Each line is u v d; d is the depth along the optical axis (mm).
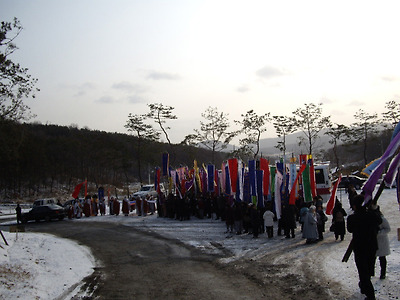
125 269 13391
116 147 62531
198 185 28812
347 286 9164
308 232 15336
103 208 35438
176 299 9477
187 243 17734
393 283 8898
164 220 27656
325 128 48969
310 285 9672
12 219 37531
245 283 10531
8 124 20891
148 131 52844
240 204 19547
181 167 30703
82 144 70938
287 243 15875
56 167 73688
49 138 79500
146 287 10812
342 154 74188
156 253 15953
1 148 28828
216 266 12945
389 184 8047
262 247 15469
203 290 10117
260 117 49375
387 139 61812
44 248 18016
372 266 8125
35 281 11656
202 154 61875
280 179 20781
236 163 22609
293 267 11695
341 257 12219
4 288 10453
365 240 7895
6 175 63688
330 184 28797
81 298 10039
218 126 50844
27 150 63406
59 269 13641
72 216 35031
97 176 82312
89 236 22219
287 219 17094
